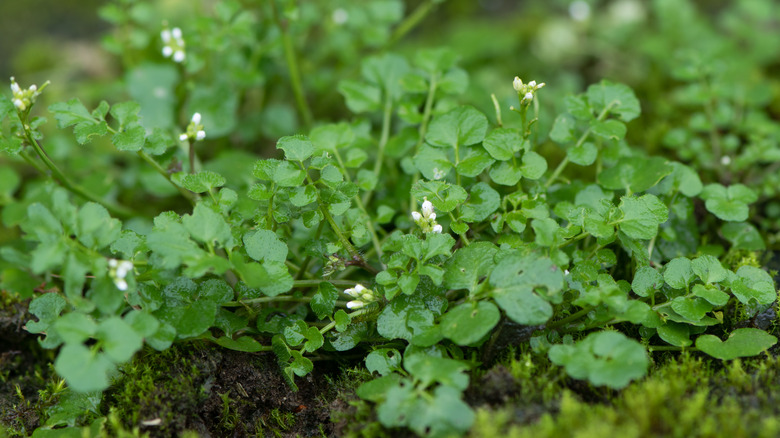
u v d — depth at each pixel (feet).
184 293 0.77
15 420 0.81
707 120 0.97
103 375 0.71
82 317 0.73
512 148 0.81
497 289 0.75
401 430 0.74
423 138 0.89
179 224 0.75
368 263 0.85
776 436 0.71
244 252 0.79
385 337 0.78
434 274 0.76
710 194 0.85
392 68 0.92
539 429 0.72
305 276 0.84
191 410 0.78
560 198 0.86
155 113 0.95
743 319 0.80
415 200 0.86
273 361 0.81
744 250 0.87
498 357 0.78
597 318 0.78
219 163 0.93
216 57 0.99
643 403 0.72
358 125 0.91
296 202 0.78
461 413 0.72
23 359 0.86
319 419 0.81
